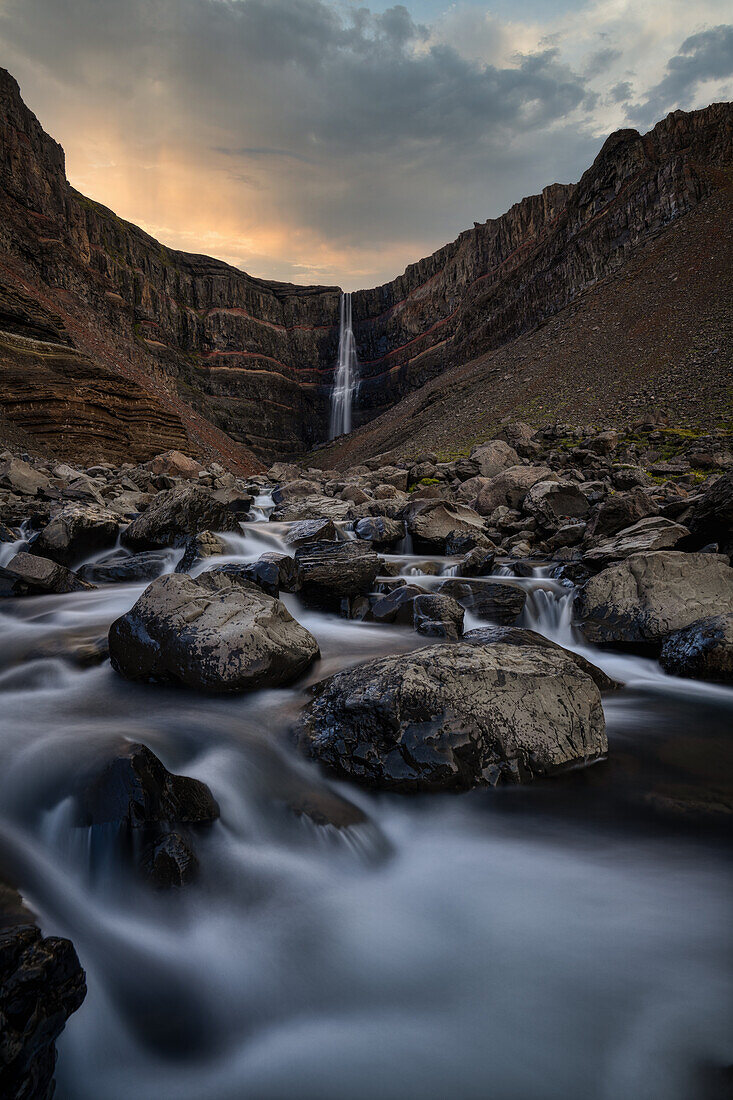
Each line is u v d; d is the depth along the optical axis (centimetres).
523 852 366
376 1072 243
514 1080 239
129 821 318
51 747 384
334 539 1230
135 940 287
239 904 315
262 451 11788
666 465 2027
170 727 453
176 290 11669
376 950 299
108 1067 240
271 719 489
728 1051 244
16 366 3061
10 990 199
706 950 292
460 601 860
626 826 384
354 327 14000
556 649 591
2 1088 186
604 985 277
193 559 1012
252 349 12775
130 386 3497
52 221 7819
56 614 802
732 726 529
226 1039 258
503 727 434
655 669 684
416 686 436
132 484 1986
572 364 5816
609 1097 233
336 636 720
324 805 393
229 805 375
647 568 760
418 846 376
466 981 282
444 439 5503
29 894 273
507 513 1467
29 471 1638
